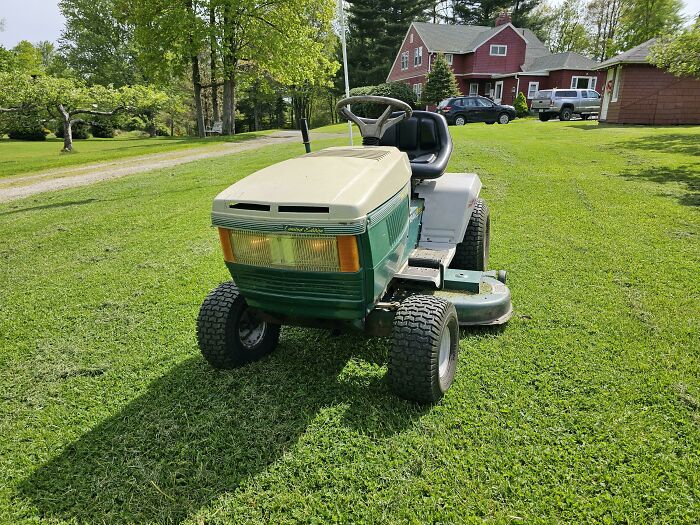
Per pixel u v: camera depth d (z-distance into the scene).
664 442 2.19
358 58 44.69
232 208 2.32
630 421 2.33
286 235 2.22
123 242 5.89
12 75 17.27
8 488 2.11
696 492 1.91
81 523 1.92
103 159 15.38
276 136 23.58
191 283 4.43
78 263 5.19
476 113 22.48
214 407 2.57
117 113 19.45
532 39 38.62
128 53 38.47
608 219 5.76
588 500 1.89
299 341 3.25
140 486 2.08
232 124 26.27
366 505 1.92
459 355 2.95
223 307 2.73
